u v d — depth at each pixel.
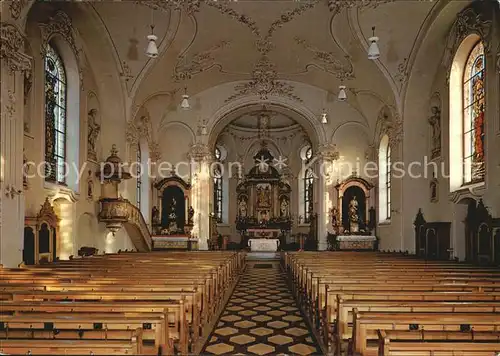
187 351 6.27
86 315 4.65
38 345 3.69
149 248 20.95
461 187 14.36
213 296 9.37
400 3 14.48
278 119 30.23
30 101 12.49
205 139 24.33
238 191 30.91
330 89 23.33
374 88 19.41
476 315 4.58
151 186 23.72
